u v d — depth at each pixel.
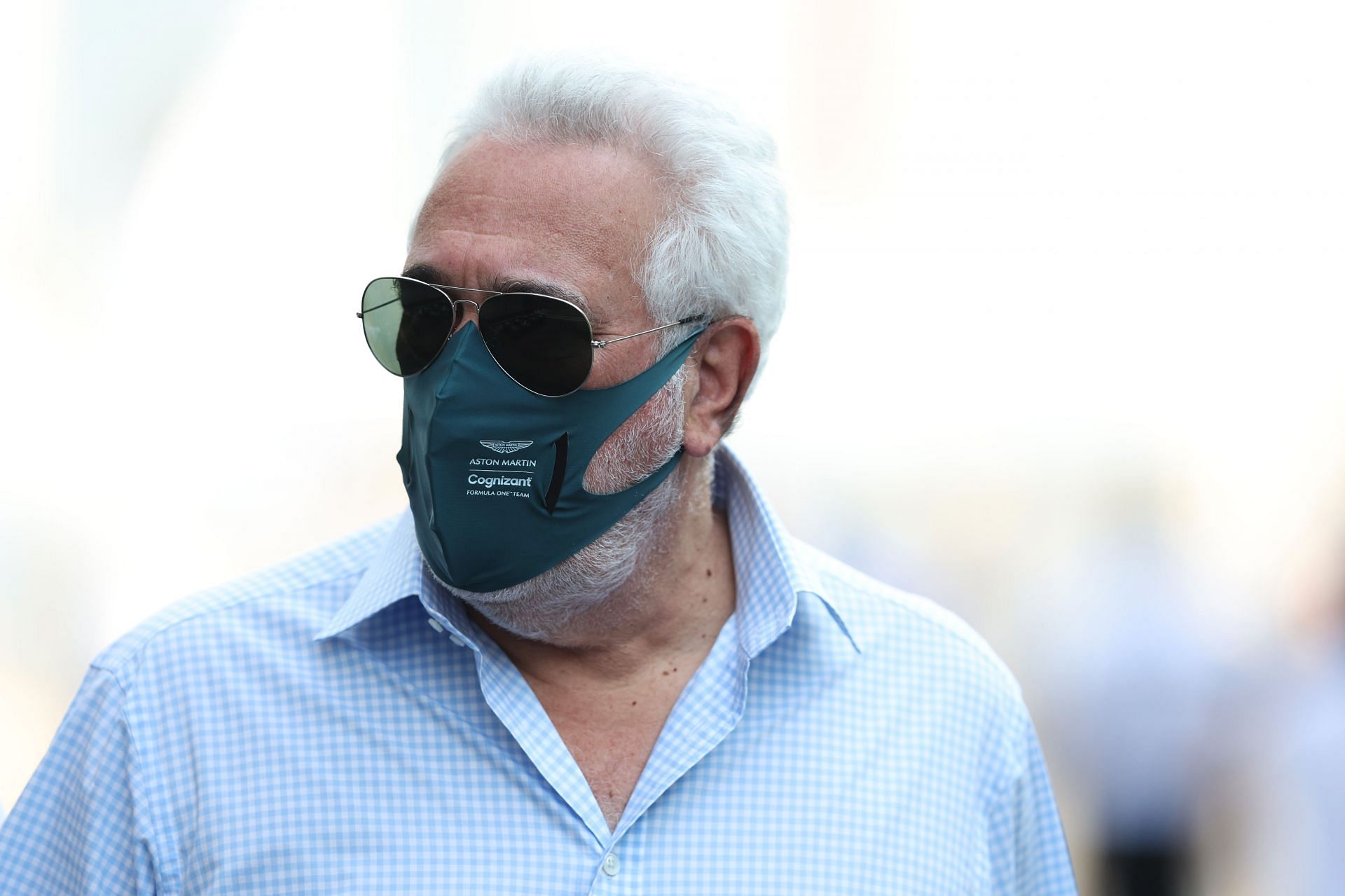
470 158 3.50
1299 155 27.70
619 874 3.38
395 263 19.36
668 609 3.71
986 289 26.77
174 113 17.30
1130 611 10.02
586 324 3.38
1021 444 24.27
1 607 12.77
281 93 18.67
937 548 18.22
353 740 3.39
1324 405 26.00
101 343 16.25
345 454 17.62
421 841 3.33
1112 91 27.70
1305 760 7.50
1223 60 27.66
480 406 3.35
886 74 26.88
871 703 3.74
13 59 16.12
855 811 3.59
